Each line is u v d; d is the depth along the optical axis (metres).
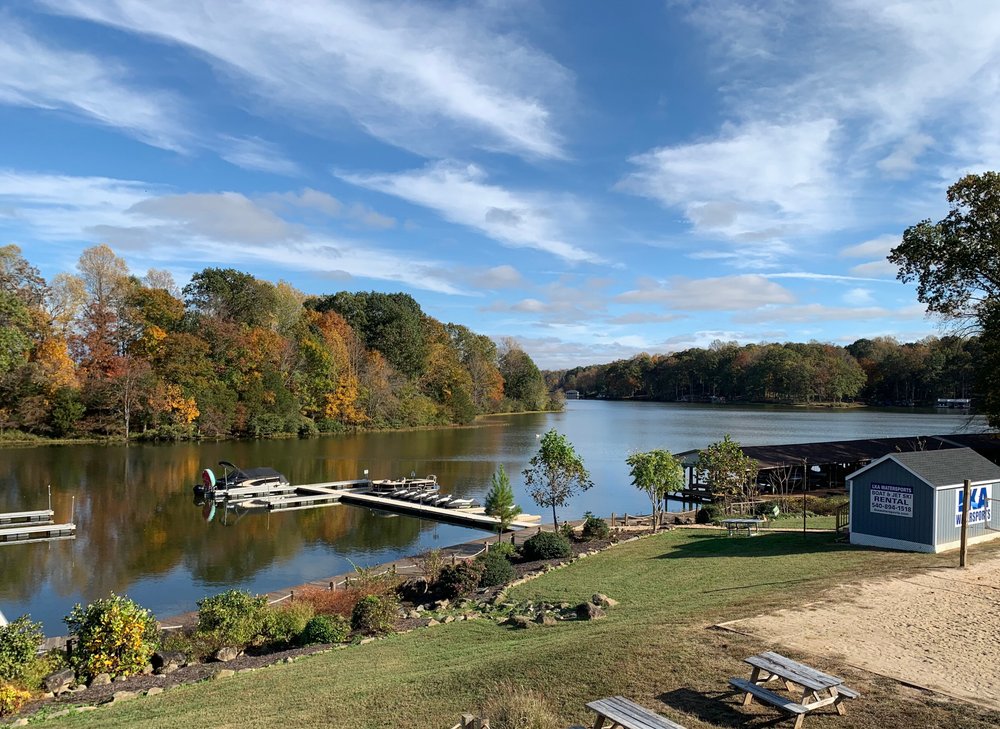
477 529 31.80
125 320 73.88
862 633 11.14
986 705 8.19
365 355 95.38
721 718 8.02
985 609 12.60
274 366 79.06
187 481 44.06
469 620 15.72
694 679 9.19
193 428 68.19
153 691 11.80
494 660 11.20
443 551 26.25
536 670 10.05
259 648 14.98
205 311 78.62
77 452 57.19
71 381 64.75
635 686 9.05
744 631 11.30
